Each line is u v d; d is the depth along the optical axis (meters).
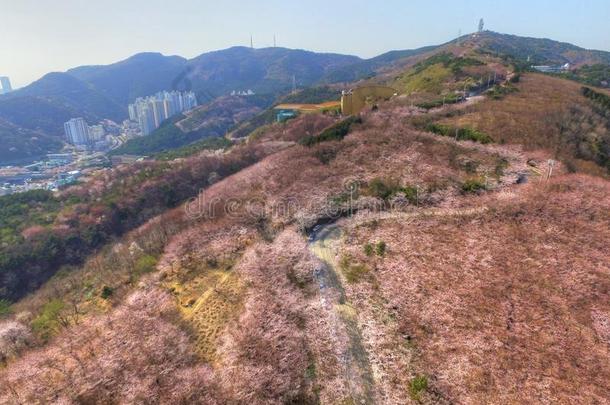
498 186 46.22
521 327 27.14
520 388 23.17
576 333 26.34
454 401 23.22
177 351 30.45
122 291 41.88
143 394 26.14
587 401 22.00
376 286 33.78
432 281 32.62
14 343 36.38
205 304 36.56
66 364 30.47
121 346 31.22
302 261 38.56
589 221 37.59
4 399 28.09
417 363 26.14
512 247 35.12
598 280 30.38
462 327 27.83
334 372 26.92
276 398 25.22
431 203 45.47
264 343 29.39
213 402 24.98
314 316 31.88
